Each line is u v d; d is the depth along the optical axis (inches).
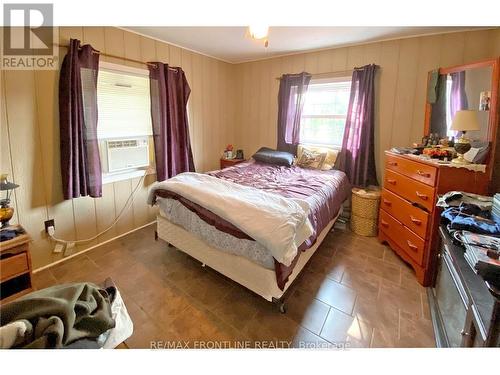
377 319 69.6
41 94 85.8
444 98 102.4
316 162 134.3
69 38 90.7
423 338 63.4
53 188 92.0
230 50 139.6
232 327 66.7
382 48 119.9
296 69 145.7
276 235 62.2
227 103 169.0
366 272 91.1
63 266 93.0
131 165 116.0
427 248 82.3
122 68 107.8
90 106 96.0
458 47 105.3
